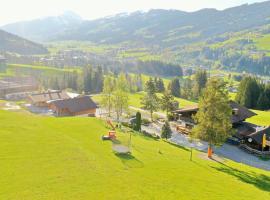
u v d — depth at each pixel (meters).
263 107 142.12
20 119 57.66
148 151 49.34
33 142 43.03
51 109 106.88
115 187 32.31
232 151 70.81
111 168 37.62
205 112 59.09
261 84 152.12
